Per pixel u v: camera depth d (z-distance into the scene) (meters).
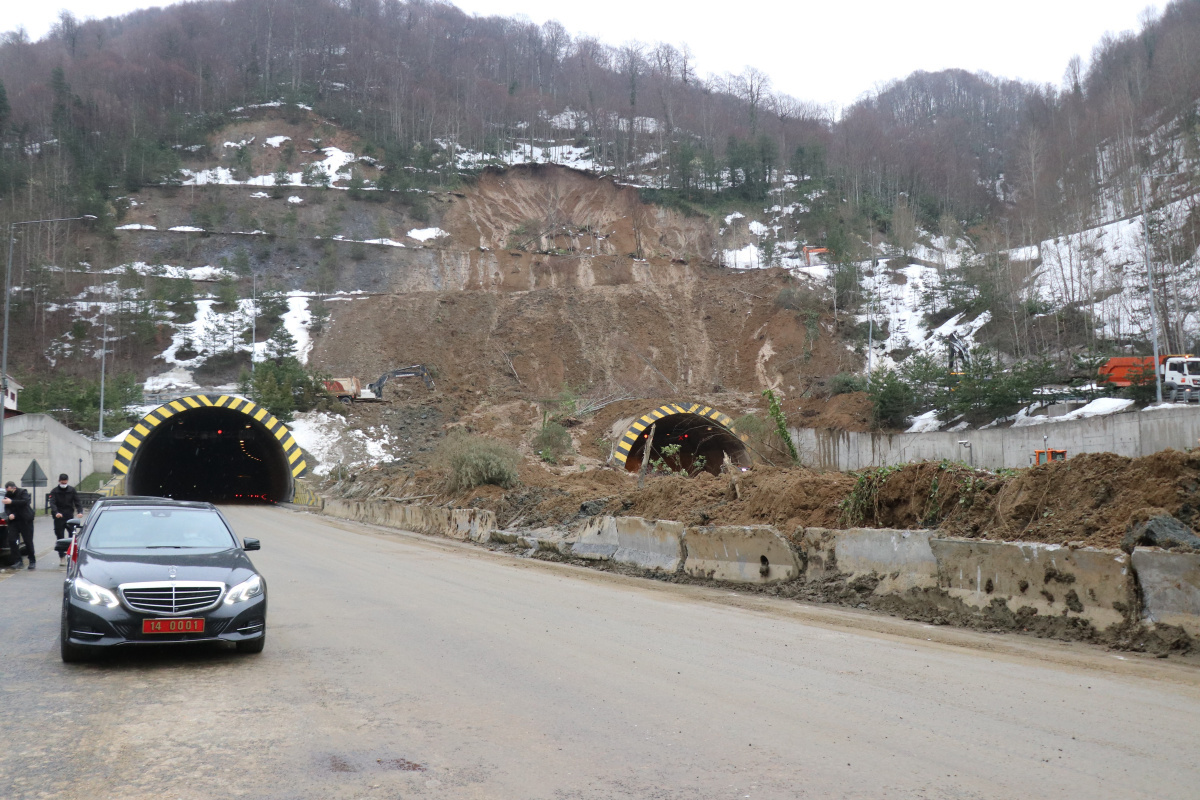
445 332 73.62
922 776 4.61
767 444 40.97
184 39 174.38
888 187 135.75
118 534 8.75
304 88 153.62
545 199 131.62
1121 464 9.40
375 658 7.76
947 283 75.56
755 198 135.50
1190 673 7.10
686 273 101.50
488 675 7.07
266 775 4.58
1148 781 4.54
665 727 5.55
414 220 114.06
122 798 4.23
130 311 79.44
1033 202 101.88
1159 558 7.92
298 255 98.50
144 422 42.78
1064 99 148.50
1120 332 60.72
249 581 7.86
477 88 174.12
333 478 46.09
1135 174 91.50
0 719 5.71
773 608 11.02
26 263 86.50
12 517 15.79
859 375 63.03
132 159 116.00
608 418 55.00
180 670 7.27
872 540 11.30
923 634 9.08
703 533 14.16
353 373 67.75
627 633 9.07
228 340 75.94
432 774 4.61
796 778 4.57
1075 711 5.95
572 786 4.43
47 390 63.31
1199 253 67.00
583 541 18.02
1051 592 8.91
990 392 46.34
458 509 25.66
